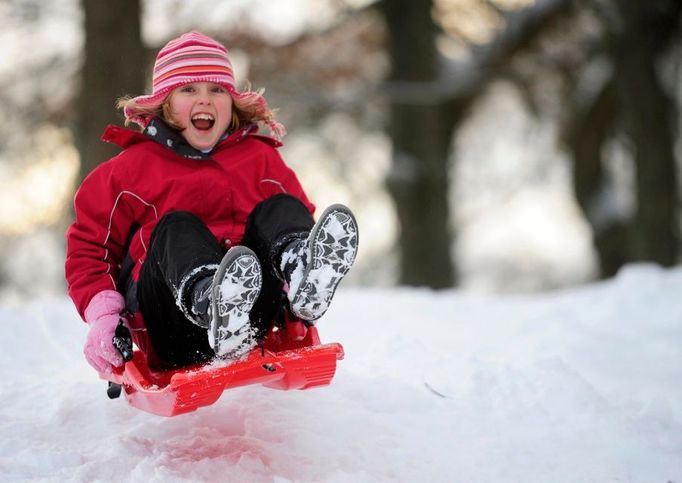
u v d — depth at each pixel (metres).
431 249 48.22
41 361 14.84
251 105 10.78
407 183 47.69
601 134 53.19
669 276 21.66
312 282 9.27
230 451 10.34
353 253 9.25
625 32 45.19
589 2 47.00
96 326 9.69
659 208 45.41
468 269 73.31
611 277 53.72
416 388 12.86
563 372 13.09
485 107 58.84
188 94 10.30
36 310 18.28
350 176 54.88
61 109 43.88
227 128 10.92
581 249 72.31
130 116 10.80
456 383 13.20
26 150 45.56
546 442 11.47
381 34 50.56
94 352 9.66
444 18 50.28
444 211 48.78
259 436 10.86
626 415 12.30
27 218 48.97
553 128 57.91
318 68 49.78
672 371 15.38
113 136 10.39
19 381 13.11
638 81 45.06
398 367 14.06
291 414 11.55
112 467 9.89
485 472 10.60
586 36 50.59
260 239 9.77
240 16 45.97
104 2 31.36
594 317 19.34
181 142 10.40
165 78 10.26
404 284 48.41
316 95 48.78
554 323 18.09
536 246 72.75
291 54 47.69
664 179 45.38
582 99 52.78
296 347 10.36
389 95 47.00
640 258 46.06
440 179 48.50
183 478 9.47
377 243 59.62
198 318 9.11
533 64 51.91
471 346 16.17
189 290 9.09
